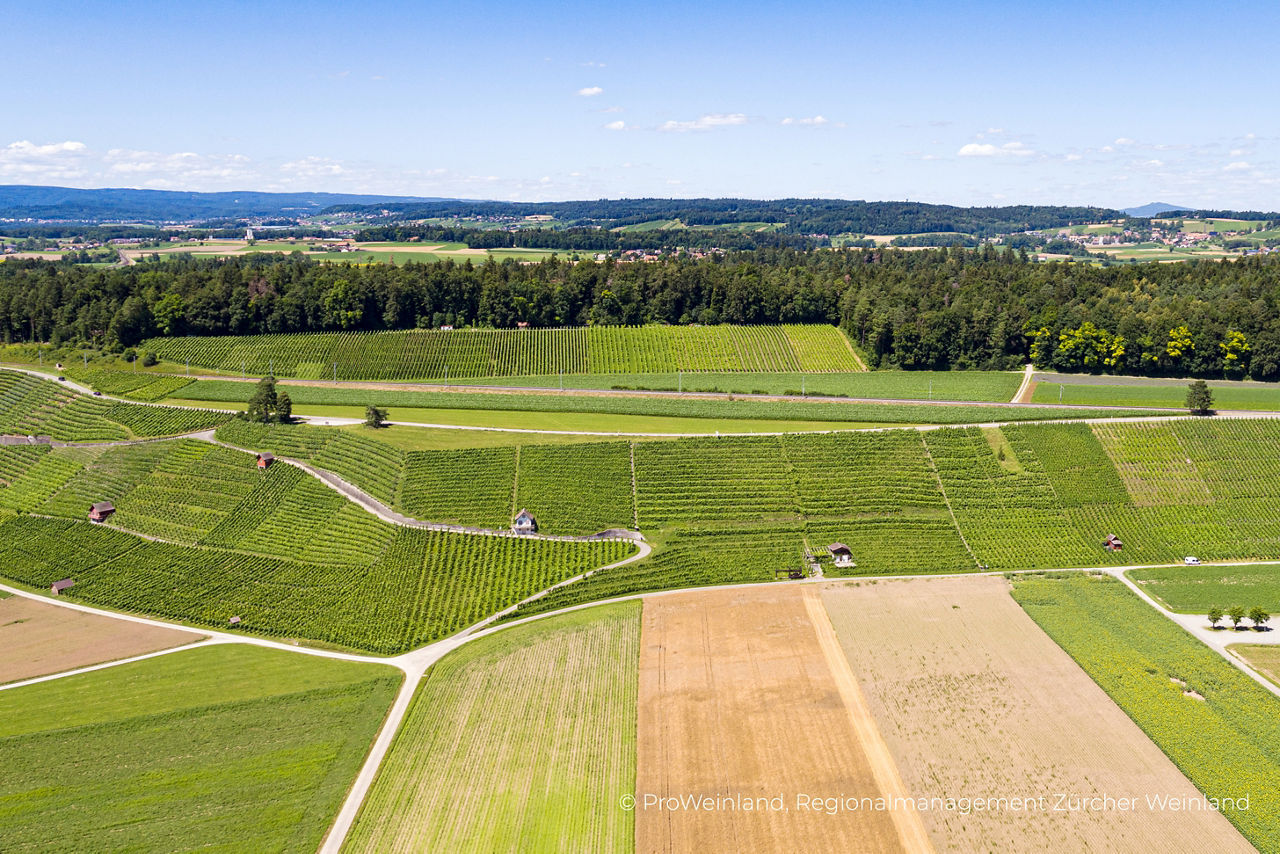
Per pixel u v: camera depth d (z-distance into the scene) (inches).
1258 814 2721.5
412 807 2832.2
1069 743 3083.2
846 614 4082.2
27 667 3841.0
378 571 4574.3
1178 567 4586.6
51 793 2967.5
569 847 2635.3
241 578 4628.4
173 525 5221.5
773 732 3174.2
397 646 3937.0
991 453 5506.9
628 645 3831.2
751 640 3853.3
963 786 2871.6
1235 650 3747.5
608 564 4603.8
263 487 5428.2
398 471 5393.7
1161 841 2625.5
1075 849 2598.4
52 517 5447.8
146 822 2815.0
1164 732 3122.5
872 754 3036.4
